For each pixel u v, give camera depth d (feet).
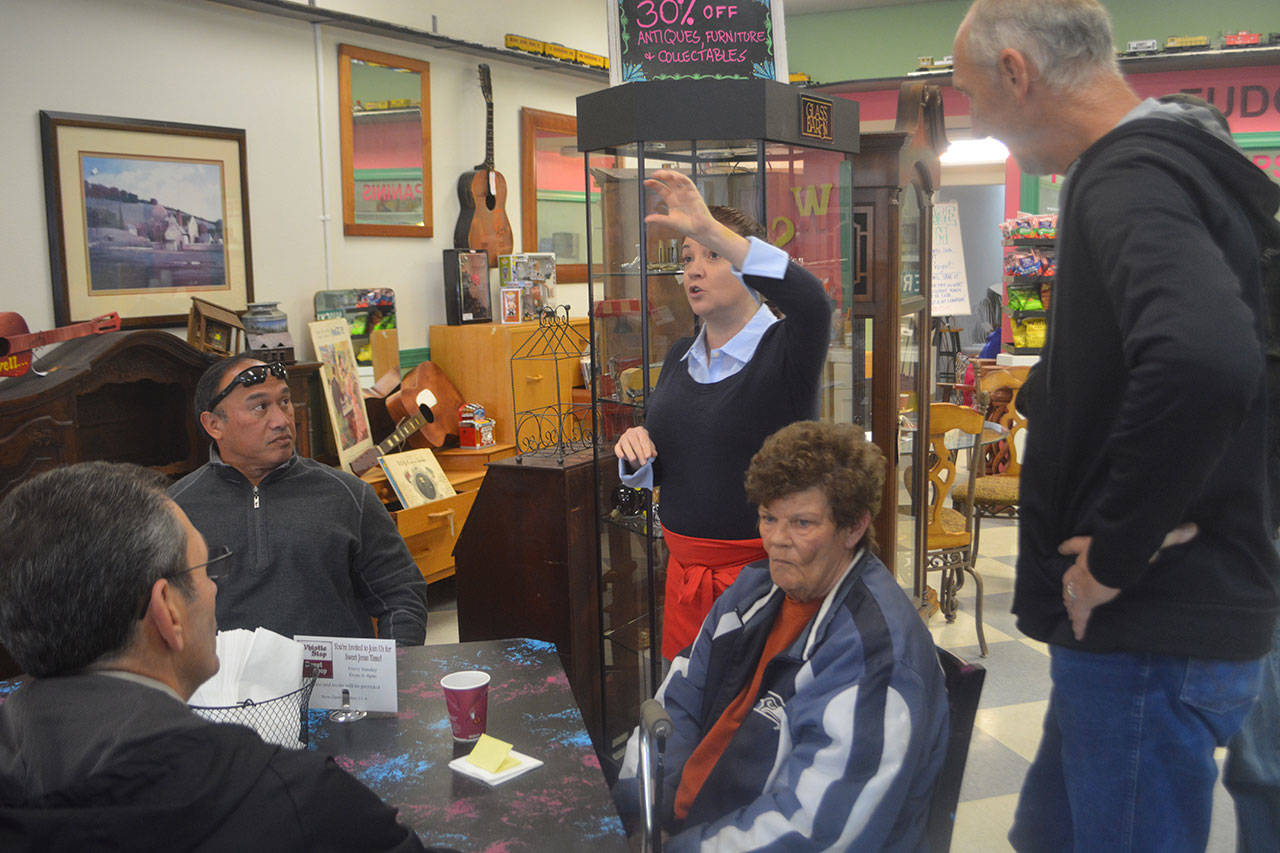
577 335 18.44
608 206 8.86
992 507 15.51
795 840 4.47
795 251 8.97
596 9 22.34
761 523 5.19
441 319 18.07
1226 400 3.66
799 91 8.46
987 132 4.90
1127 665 4.43
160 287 13.10
